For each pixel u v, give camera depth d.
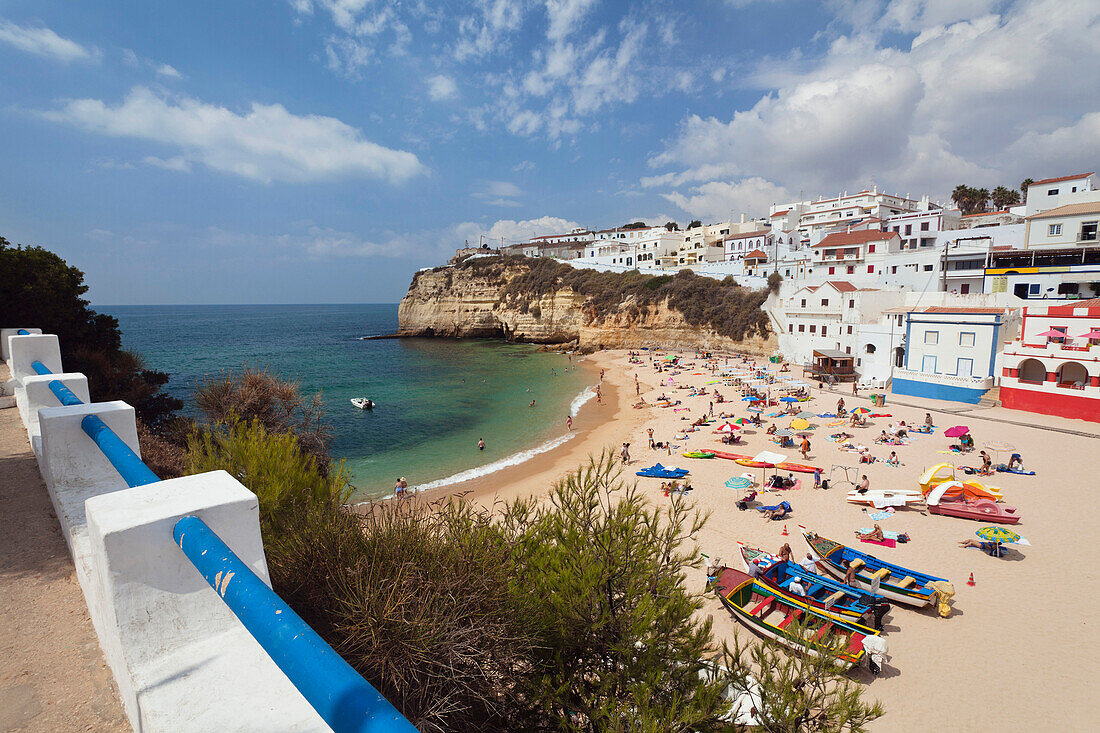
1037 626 15.76
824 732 6.30
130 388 25.06
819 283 66.75
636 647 5.72
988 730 12.39
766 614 15.70
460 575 5.16
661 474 29.89
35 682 2.93
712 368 65.00
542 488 30.53
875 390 48.69
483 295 117.12
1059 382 37.59
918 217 70.94
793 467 29.45
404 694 4.21
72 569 4.26
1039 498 24.59
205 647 2.75
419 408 54.16
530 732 5.05
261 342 132.75
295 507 7.20
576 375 72.19
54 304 24.36
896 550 20.53
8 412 9.66
